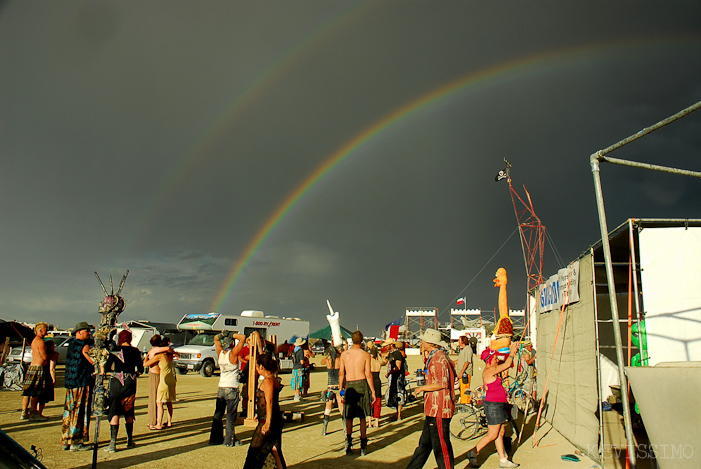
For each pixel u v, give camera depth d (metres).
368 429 10.05
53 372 10.32
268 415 5.54
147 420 10.57
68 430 7.39
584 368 8.09
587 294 7.95
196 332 25.72
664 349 7.42
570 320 9.09
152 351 9.41
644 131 5.27
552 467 7.04
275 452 5.75
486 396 7.04
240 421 10.24
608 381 8.52
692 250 7.58
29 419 10.08
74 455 7.16
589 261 7.93
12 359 22.91
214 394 15.53
